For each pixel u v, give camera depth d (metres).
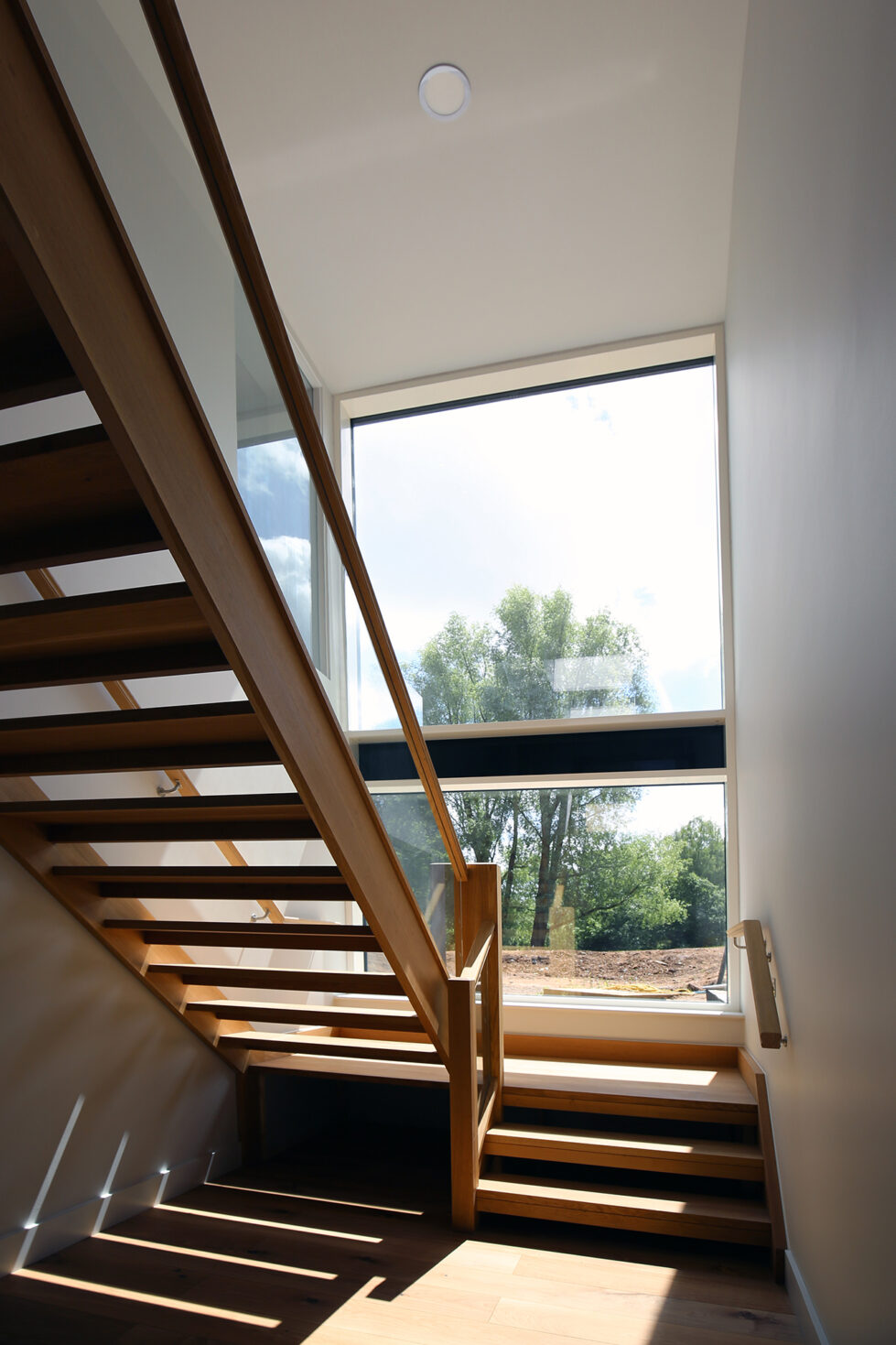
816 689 2.41
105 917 3.26
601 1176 3.79
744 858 4.52
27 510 1.89
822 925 2.37
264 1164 4.09
